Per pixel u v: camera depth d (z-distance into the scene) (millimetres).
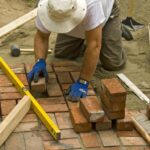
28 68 5930
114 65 6195
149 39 7246
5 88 5414
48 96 5309
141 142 4625
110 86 4648
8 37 7160
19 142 4520
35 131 4695
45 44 5422
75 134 4684
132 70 6348
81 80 5184
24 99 4930
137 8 8766
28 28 7547
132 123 4777
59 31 4691
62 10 4539
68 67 6082
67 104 5133
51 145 4504
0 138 4410
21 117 4816
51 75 5789
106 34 5988
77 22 4684
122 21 7891
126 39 7305
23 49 6660
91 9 4777
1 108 5008
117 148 4523
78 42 6215
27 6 8594
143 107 5383
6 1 8562
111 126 4789
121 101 4605
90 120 4645
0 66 5859
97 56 5004
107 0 5375
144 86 5926
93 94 5348
